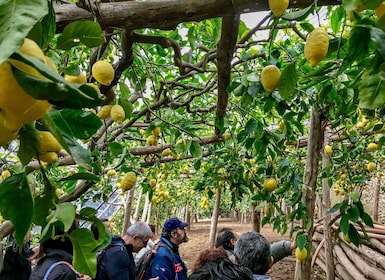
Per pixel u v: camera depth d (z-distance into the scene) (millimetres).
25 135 503
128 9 832
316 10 818
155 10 824
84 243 604
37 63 332
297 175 2254
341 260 5293
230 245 2875
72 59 1941
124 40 1342
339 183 4891
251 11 835
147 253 3090
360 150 3873
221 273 1271
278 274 6641
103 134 2062
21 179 498
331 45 967
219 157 3262
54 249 1921
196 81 3266
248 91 1681
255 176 3186
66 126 585
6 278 2334
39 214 559
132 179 1965
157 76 2600
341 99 1732
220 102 2072
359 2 615
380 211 8336
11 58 332
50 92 341
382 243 4691
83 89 384
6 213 491
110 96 1387
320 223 6422
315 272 6254
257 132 2180
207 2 826
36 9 347
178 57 1709
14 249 2371
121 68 1386
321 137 2344
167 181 6758
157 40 1426
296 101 2166
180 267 2992
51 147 524
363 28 756
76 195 1657
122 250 2389
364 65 982
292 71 957
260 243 1845
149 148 3096
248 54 1890
